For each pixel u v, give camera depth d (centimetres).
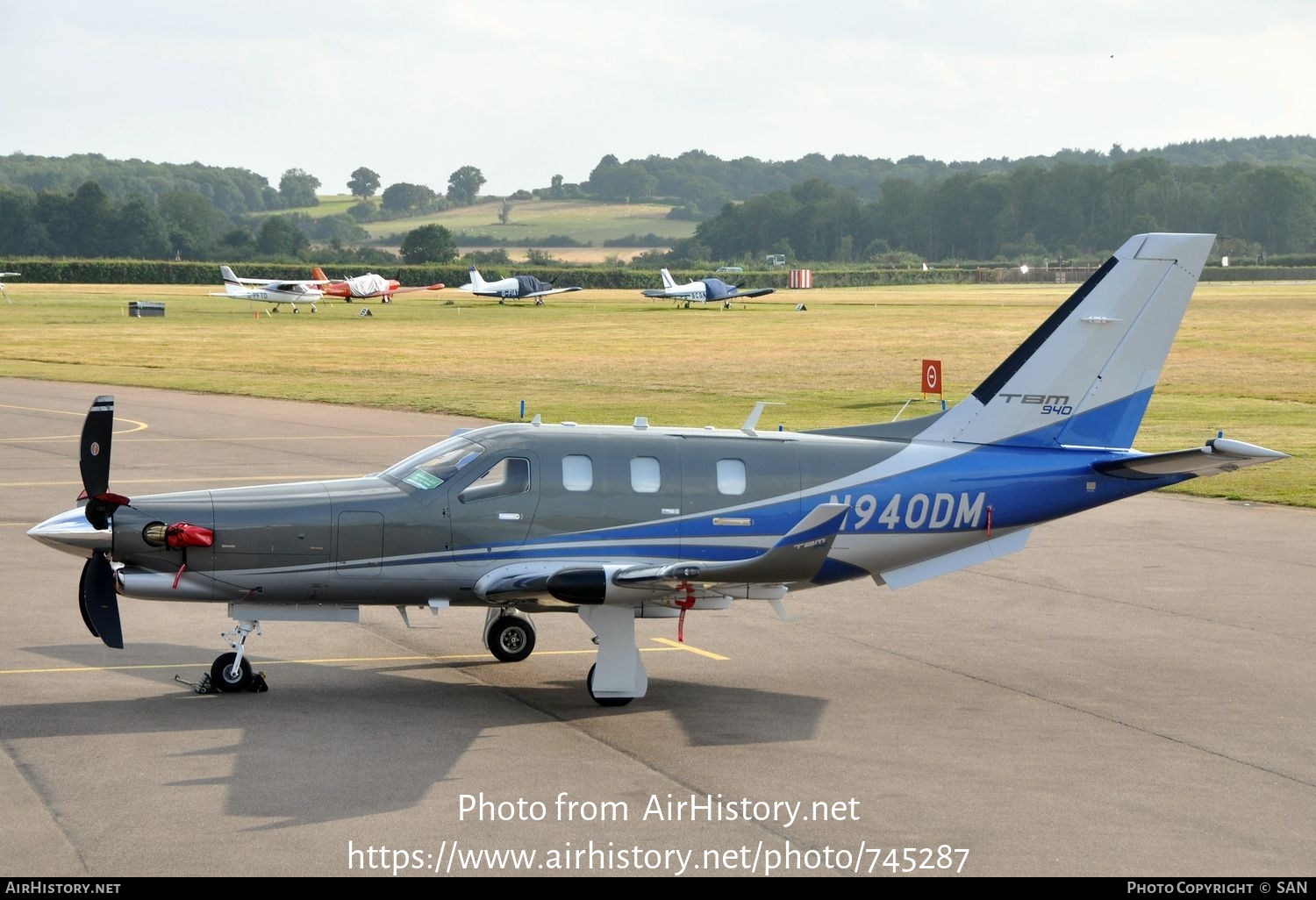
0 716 1869
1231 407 6744
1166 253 2284
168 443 5028
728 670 2230
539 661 2267
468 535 2034
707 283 19025
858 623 2588
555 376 8331
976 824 1530
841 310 18312
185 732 1806
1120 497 2295
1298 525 3741
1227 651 2384
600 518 2077
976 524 2239
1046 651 2377
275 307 16700
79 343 10956
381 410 6353
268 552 1977
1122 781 1686
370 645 2353
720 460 2142
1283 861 1434
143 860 1374
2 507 3634
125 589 1959
